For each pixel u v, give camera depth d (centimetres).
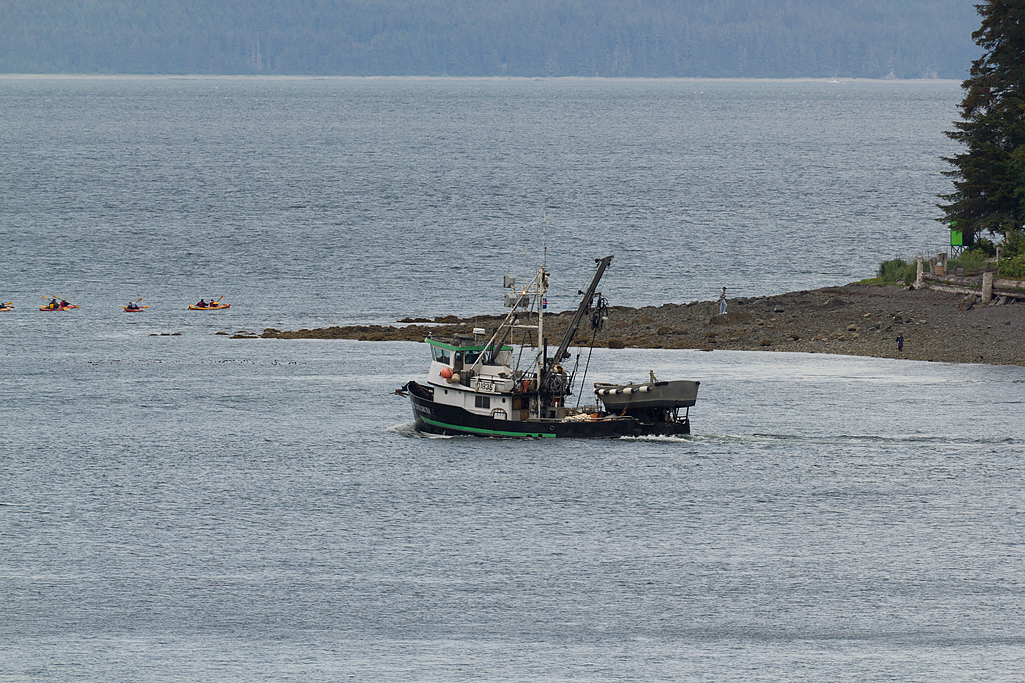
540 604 17938
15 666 16238
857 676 15950
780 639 16925
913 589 18350
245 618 17525
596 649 16662
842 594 18162
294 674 16025
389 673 16050
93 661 16350
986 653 16500
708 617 17588
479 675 16000
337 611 17712
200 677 15950
